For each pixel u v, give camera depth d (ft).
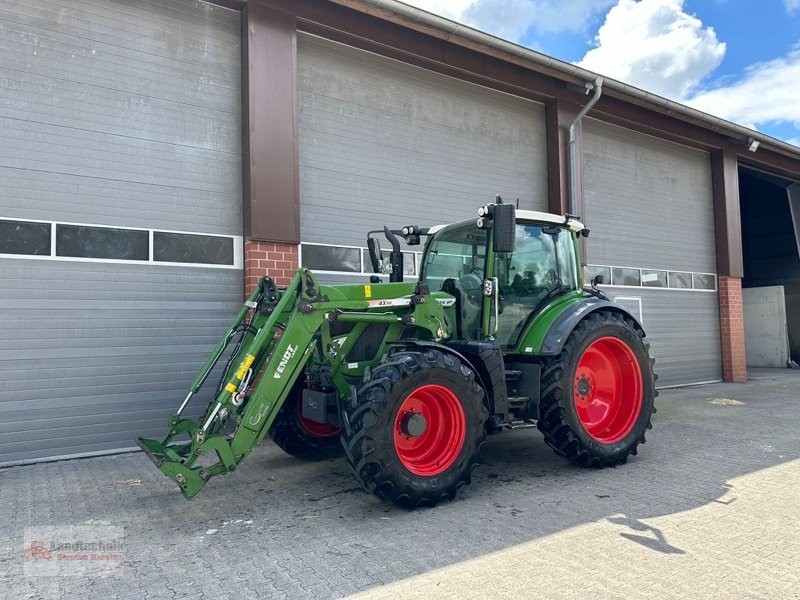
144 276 19.99
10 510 13.58
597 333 16.71
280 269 21.75
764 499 13.58
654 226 36.55
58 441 18.45
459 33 24.64
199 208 21.08
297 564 10.37
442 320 15.76
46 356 18.33
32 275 18.19
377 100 25.44
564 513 12.81
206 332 21.03
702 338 38.73
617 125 34.76
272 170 21.54
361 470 12.65
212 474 12.67
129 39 20.07
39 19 18.63
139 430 19.72
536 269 17.83
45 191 18.48
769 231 53.57
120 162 19.72
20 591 9.52
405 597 9.00
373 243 19.45
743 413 26.07
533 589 9.19
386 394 12.77
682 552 10.57
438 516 12.78
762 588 9.12
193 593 9.35
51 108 18.69
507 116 29.94
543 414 16.15
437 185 27.14
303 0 22.47
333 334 15.10
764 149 42.04
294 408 17.87
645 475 15.81
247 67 21.35
